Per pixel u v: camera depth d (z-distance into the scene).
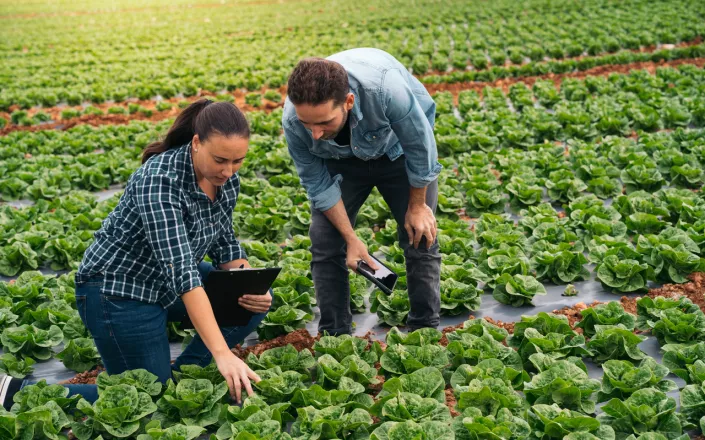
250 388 4.04
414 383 4.41
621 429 4.10
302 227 7.85
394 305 5.79
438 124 11.62
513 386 4.57
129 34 28.17
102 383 4.38
